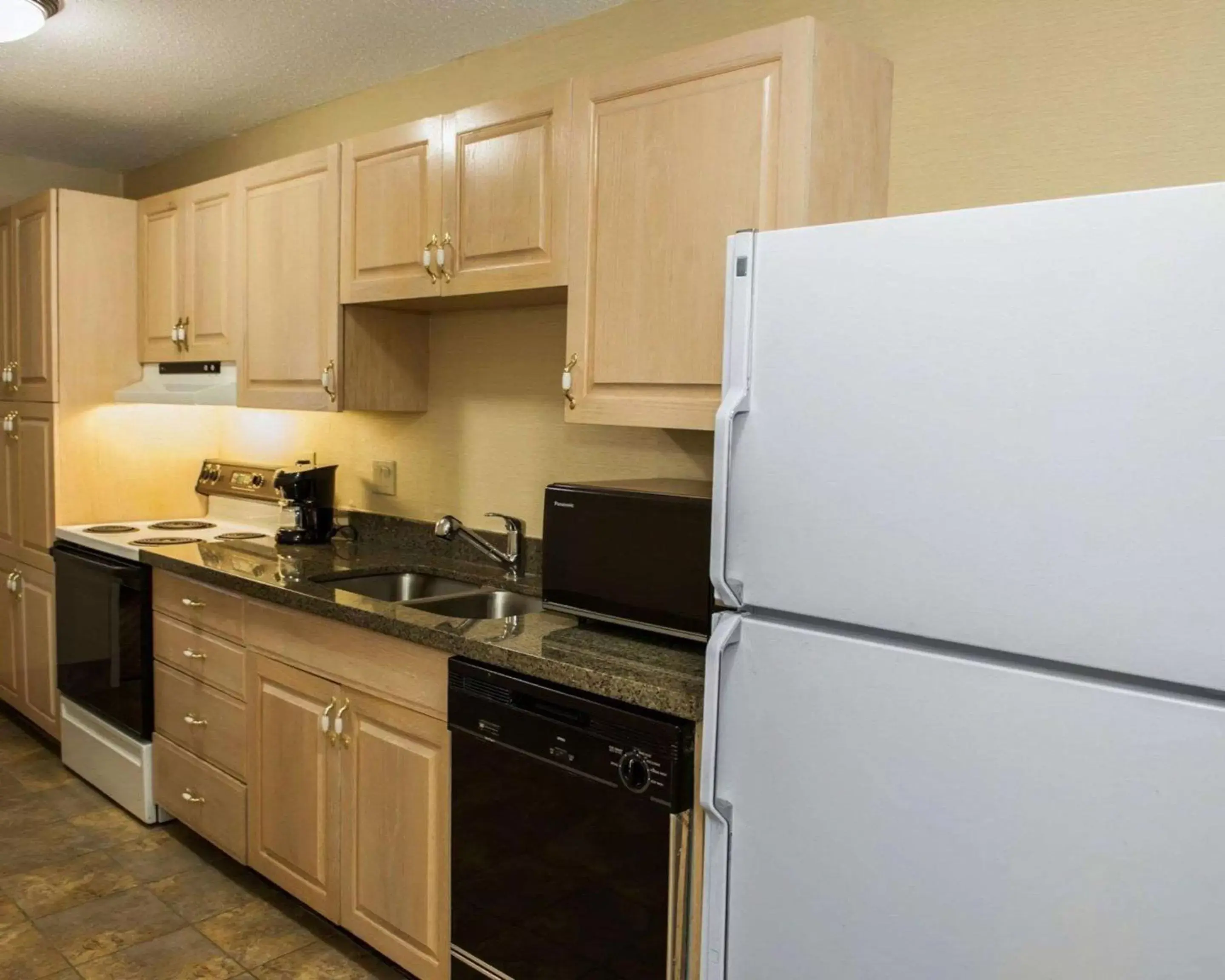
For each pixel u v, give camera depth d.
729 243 1.39
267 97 3.27
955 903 1.21
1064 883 1.12
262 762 2.54
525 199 2.19
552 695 1.77
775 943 1.38
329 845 2.34
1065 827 1.12
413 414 3.10
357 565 2.81
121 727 3.14
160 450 3.75
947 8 1.90
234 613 2.62
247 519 3.62
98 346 3.53
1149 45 1.67
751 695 1.39
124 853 2.86
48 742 3.73
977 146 1.87
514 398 2.79
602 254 2.02
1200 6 1.62
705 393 1.85
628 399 1.98
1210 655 1.01
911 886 1.24
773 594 1.36
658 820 1.61
